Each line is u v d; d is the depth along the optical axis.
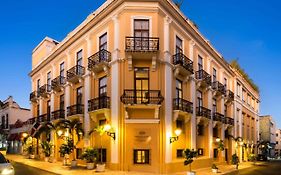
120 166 17.70
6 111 44.84
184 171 19.75
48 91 29.42
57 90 27.20
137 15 18.72
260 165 31.45
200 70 23.77
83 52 23.23
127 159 17.70
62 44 26.53
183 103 20.34
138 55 18.23
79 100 23.55
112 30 19.81
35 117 32.69
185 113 20.28
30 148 31.97
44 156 28.00
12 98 44.94
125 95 18.12
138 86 18.56
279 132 75.62
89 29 22.42
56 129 23.61
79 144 22.67
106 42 20.52
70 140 21.36
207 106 25.25
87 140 21.16
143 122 17.94
